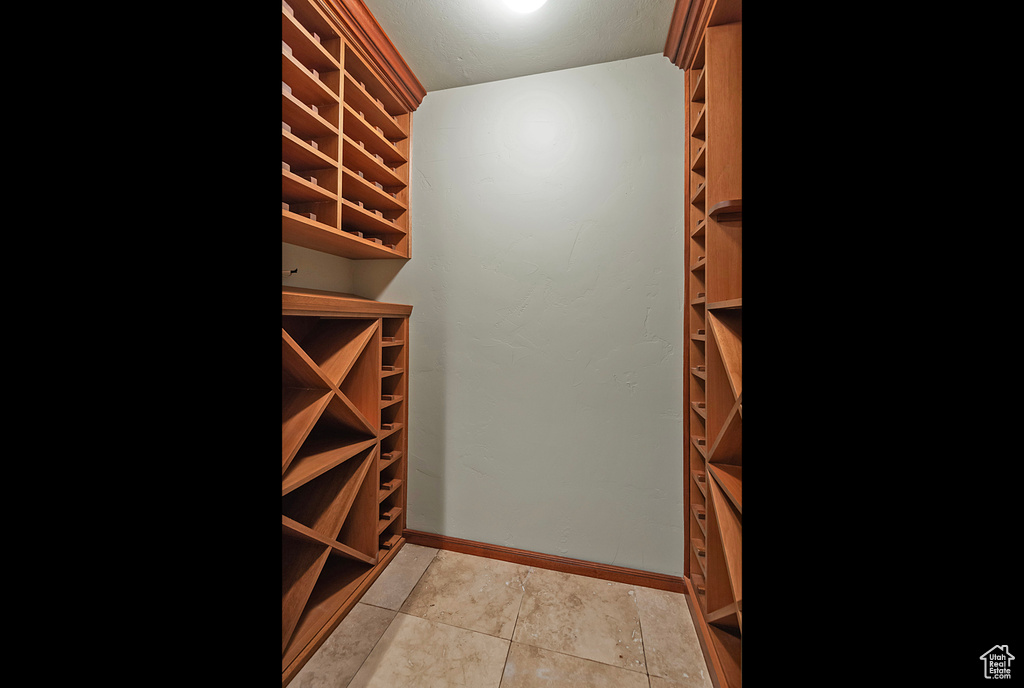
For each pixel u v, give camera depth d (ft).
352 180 4.91
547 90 5.60
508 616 4.60
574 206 5.51
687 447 5.07
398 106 5.90
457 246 5.98
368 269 6.31
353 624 4.44
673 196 5.19
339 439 5.12
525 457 5.72
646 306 5.28
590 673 3.85
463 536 5.95
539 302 5.65
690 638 4.30
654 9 4.48
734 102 3.83
